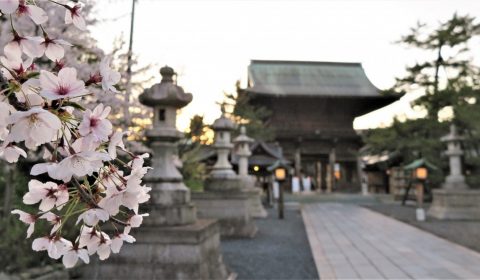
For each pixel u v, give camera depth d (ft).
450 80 78.64
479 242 35.32
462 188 57.57
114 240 4.70
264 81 141.28
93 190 4.32
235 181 41.86
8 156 3.91
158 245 17.65
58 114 3.71
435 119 80.48
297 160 136.98
